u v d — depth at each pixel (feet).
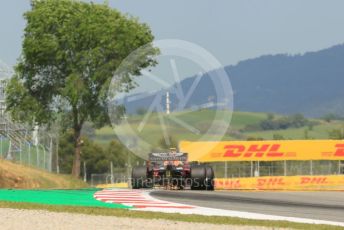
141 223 123.34
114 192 203.21
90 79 365.81
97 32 359.87
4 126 395.55
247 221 129.18
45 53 368.27
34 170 335.06
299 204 172.65
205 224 124.57
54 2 372.58
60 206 144.66
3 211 136.26
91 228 116.06
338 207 165.99
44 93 384.06
